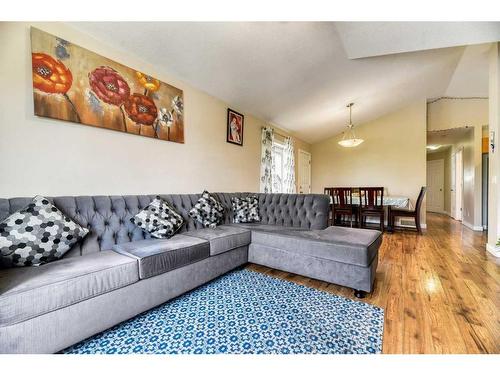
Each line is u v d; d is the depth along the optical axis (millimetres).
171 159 2744
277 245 2430
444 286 2127
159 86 2584
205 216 2746
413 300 1872
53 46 1797
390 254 3148
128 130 2277
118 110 2199
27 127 1686
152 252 1679
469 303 1813
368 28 2439
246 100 3633
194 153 3049
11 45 1619
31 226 1468
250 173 4145
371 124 5914
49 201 1630
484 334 1432
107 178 2146
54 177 1818
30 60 1694
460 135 5992
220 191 3484
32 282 1176
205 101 3219
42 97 1735
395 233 4582
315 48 2752
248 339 1396
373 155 5906
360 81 3846
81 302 1303
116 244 1944
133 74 2330
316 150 6746
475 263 2762
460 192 6516
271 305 1804
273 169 4734
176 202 2607
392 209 4855
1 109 1577
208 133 3264
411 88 4625
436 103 5410
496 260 2873
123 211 2082
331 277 2102
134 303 1546
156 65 2523
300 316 1647
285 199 3176
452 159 7172
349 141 4945
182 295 1968
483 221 4934
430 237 4207
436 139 6543
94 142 2053
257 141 4328
